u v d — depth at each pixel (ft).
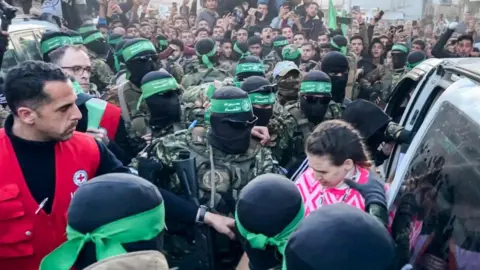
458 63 9.00
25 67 6.68
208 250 7.71
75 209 4.55
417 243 6.61
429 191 6.81
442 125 7.26
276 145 12.17
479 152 5.80
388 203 8.05
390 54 25.73
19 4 24.22
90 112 10.43
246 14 41.37
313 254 3.42
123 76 17.66
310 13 37.45
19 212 6.81
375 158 11.43
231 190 8.21
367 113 10.55
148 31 32.63
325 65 15.10
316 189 7.56
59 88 6.66
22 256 6.91
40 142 6.93
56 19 24.40
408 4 48.19
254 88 11.09
